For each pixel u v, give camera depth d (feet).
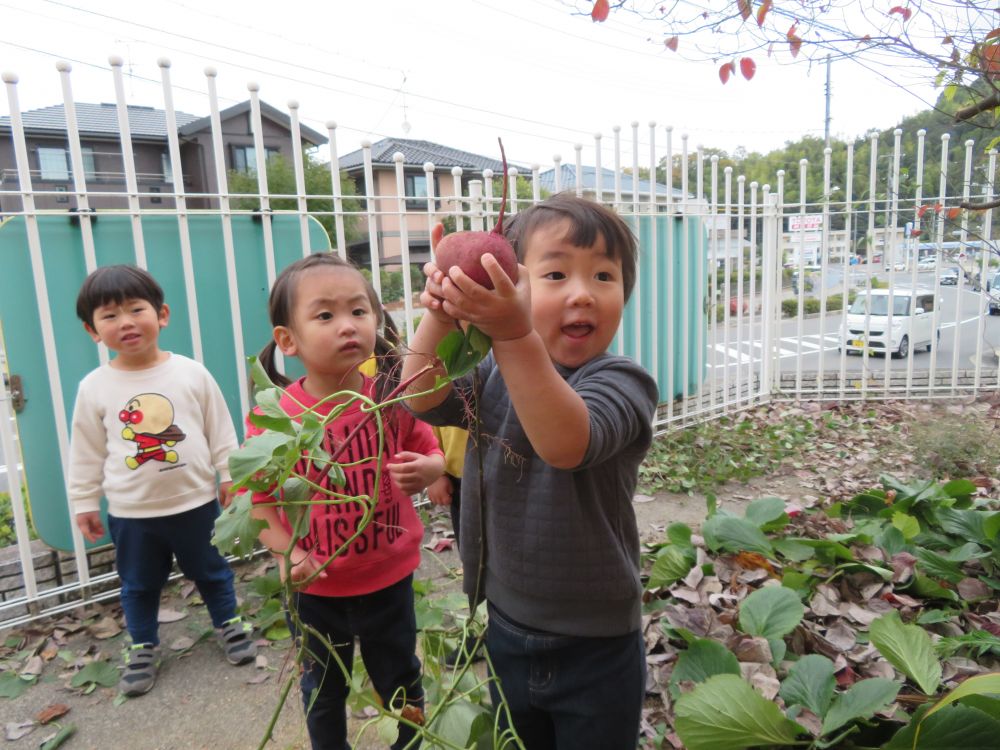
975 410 21.31
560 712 4.89
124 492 8.86
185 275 11.27
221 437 9.59
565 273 4.53
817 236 28.45
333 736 6.46
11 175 55.77
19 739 7.97
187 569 9.24
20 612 10.60
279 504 4.01
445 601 8.33
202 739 7.90
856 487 15.51
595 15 9.67
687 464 17.06
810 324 61.82
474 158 74.79
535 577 4.75
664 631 8.46
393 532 6.48
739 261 21.47
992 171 21.09
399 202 12.89
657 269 19.80
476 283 3.21
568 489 4.64
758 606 8.36
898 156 21.22
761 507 11.25
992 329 50.24
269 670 9.09
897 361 38.34
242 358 11.89
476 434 4.82
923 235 21.17
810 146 85.35
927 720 5.69
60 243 10.52
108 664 9.26
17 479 10.33
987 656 8.20
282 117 67.77
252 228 12.05
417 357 4.63
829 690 6.71
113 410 8.98
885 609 9.16
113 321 8.86
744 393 24.09
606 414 4.09
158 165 62.85
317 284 6.13
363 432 6.25
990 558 10.11
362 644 6.63
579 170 15.60
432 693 5.88
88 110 65.62
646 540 12.46
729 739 6.18
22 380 10.41
